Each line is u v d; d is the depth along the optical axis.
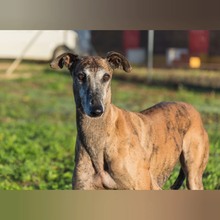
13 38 24.12
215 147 11.32
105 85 6.21
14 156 10.67
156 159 6.74
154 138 6.69
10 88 20.53
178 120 7.12
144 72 23.80
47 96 19.48
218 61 24.89
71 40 25.09
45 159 10.54
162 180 7.02
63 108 17.31
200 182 7.34
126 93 20.12
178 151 7.11
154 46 25.64
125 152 6.23
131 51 25.86
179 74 23.50
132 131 6.40
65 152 11.27
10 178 9.48
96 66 6.23
